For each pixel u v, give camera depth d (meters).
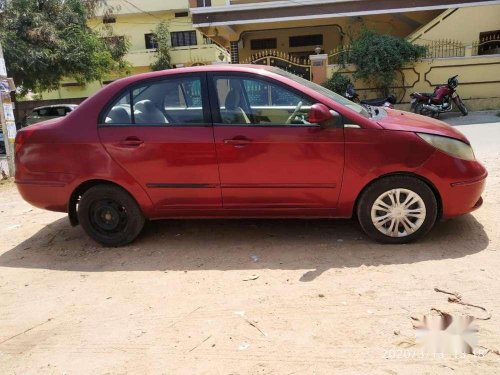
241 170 4.11
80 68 18.05
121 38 27.45
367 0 16.31
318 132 3.99
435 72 15.62
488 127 11.98
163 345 2.84
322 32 20.75
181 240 4.60
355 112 4.03
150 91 4.28
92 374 2.62
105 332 3.04
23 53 15.82
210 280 3.67
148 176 4.25
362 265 3.74
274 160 4.05
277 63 16.75
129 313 3.25
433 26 17.23
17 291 3.76
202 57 30.70
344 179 4.02
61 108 17.42
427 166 3.91
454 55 16.47
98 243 4.59
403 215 4.05
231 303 3.27
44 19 17.23
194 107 4.20
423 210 4.01
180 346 2.81
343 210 4.15
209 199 4.24
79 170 4.32
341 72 16.08
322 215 4.20
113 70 26.34
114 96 4.32
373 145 3.93
